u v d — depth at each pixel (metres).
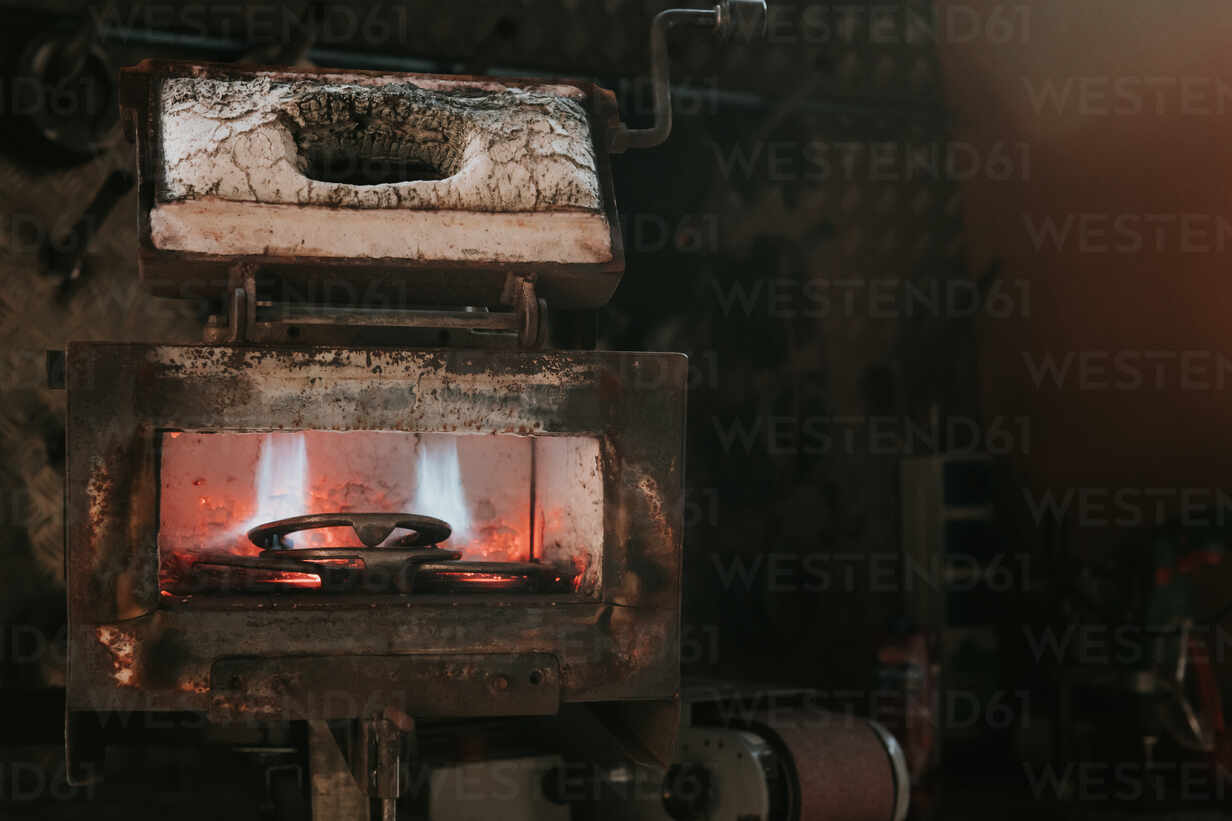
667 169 4.23
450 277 2.01
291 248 1.91
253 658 1.88
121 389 1.82
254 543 2.15
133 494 1.83
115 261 3.53
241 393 1.86
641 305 4.19
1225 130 4.19
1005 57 4.70
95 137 3.43
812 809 3.01
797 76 4.39
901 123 4.62
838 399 4.51
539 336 2.02
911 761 4.13
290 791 2.71
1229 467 4.19
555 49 3.97
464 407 1.94
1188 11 4.28
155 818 3.34
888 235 4.60
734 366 4.33
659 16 2.28
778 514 4.40
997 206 4.77
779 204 4.41
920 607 4.54
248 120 1.97
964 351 4.78
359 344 1.99
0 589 3.40
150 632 1.84
